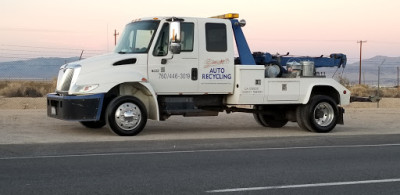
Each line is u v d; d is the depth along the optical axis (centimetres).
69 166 910
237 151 1123
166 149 1141
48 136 1349
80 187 741
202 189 740
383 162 990
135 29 1413
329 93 1608
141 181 788
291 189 749
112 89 1404
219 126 1716
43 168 888
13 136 1336
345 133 1541
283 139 1352
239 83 1437
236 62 1492
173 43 1318
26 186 743
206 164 948
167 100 1405
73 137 1332
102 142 1233
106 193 708
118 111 1333
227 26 1439
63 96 1328
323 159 1021
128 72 1341
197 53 1400
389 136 1449
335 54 1650
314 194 721
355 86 5084
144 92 1398
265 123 1686
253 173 864
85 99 1305
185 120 1877
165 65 1373
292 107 1592
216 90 1431
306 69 1530
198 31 1402
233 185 769
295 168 916
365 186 774
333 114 1546
